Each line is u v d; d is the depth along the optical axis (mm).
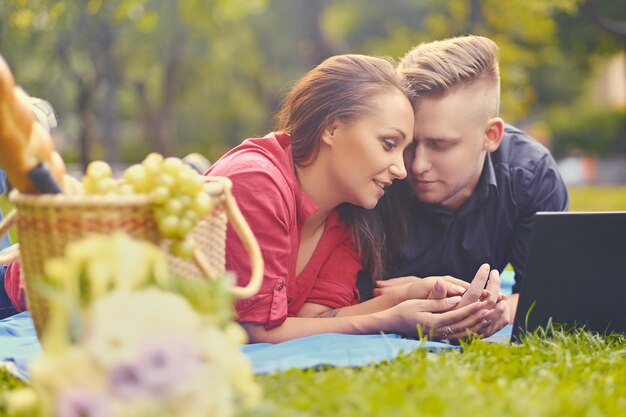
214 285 2480
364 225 4031
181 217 2697
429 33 22078
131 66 23641
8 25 14953
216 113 36031
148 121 30172
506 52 18562
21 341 3686
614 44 23734
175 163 2734
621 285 3699
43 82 20000
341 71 3738
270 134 3857
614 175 37562
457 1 18859
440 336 3723
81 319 2311
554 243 3592
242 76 31094
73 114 28203
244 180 3572
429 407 2537
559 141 39719
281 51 26922
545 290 3641
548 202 4355
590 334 3613
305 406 2592
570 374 3045
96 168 2879
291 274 3865
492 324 3789
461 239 4312
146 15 17578
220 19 21250
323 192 3812
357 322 3742
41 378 2262
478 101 3951
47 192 2746
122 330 2266
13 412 2428
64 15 14875
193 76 28109
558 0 18625
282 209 3598
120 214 2658
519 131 4582
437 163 3961
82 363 2246
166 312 2324
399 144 3705
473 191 4254
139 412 2225
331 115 3693
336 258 4062
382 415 2471
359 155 3670
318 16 21953
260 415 2410
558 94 37875
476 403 2586
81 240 2645
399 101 3699
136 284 2365
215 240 2943
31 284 2766
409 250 4281
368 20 28953
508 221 4352
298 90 3844
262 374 3064
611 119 39250
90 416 2223
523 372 3061
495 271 3797
